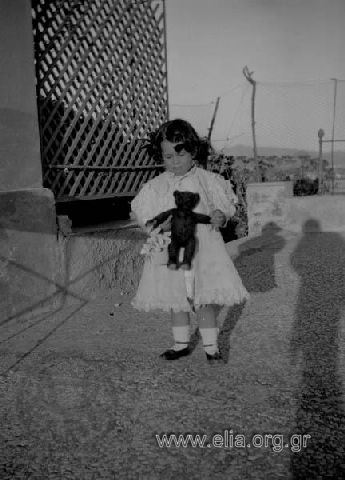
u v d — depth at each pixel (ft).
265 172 39.09
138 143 22.49
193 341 13.42
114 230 19.43
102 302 17.90
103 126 20.39
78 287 17.76
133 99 22.07
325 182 40.57
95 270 18.39
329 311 15.51
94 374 11.56
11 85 15.62
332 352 12.21
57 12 18.16
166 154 11.24
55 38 18.10
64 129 19.35
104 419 9.45
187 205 10.72
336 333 13.52
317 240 28.96
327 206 31.83
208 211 11.35
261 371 11.27
